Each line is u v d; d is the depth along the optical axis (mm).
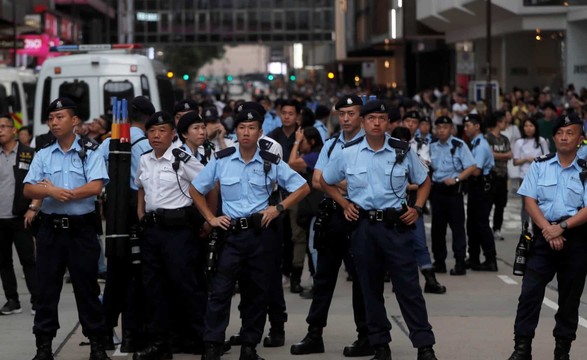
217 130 31453
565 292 21141
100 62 53656
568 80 87125
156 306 22344
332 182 21578
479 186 35344
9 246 28672
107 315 23156
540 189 21047
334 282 23125
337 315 27875
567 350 21391
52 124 21453
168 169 21953
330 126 60188
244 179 21438
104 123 43031
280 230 21797
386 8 131750
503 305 29312
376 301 21391
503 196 42438
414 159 21156
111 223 22188
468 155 34219
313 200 29609
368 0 151750
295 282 31547
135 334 23312
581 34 86875
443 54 144125
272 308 23766
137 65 53812
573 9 85938
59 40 134625
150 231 22062
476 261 36031
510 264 37281
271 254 21562
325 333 25453
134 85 53719
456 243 34750
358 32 166750
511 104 78625
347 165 21219
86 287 21844
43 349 21844
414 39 129375
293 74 158000
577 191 20797
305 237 31375
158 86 55812
